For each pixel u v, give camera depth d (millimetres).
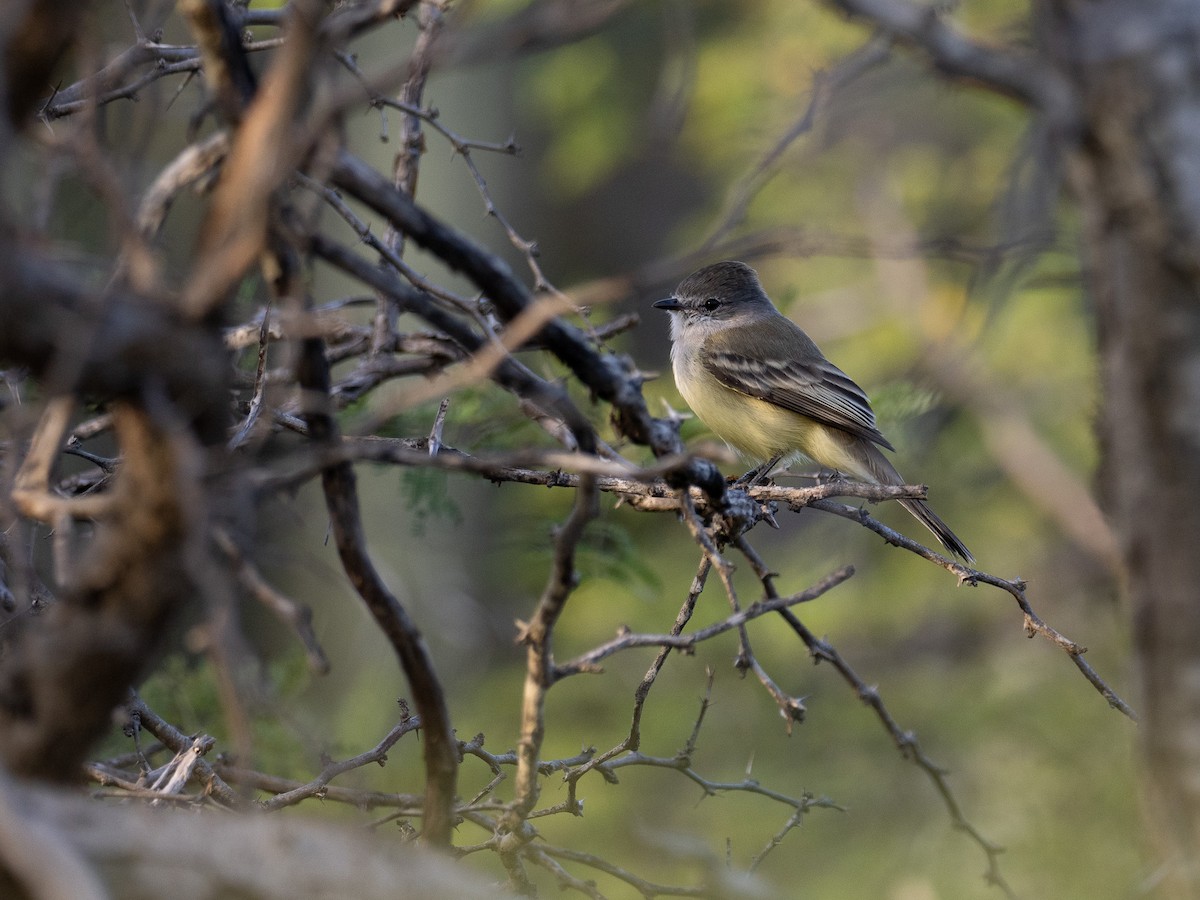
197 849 4574
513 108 24469
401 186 8453
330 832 4957
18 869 4055
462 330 5410
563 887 7395
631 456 11141
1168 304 4996
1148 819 5367
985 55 5094
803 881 16266
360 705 17250
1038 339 19156
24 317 4211
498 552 18547
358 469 15617
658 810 17000
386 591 5496
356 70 7039
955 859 16250
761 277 22578
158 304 4340
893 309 20406
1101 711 17203
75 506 4617
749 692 18344
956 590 19266
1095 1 4996
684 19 7781
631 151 24000
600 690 18438
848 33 19469
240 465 4688
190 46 7789
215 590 4141
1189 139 4883
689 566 18234
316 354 5465
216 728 10781
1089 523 17391
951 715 17875
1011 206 7246
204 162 4875
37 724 4633
